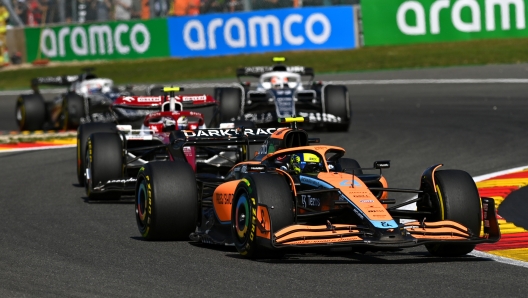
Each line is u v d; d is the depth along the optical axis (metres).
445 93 86.00
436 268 25.55
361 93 90.50
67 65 131.88
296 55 123.25
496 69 99.69
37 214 37.59
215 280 24.09
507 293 22.36
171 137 36.66
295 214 26.70
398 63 110.62
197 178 37.44
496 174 46.00
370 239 24.77
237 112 64.06
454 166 49.56
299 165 29.36
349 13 119.31
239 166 31.84
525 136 59.62
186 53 125.81
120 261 27.16
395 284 23.36
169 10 130.25
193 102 46.84
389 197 40.91
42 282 24.33
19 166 53.97
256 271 25.17
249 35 121.19
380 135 63.44
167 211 29.86
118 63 130.38
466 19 114.38
